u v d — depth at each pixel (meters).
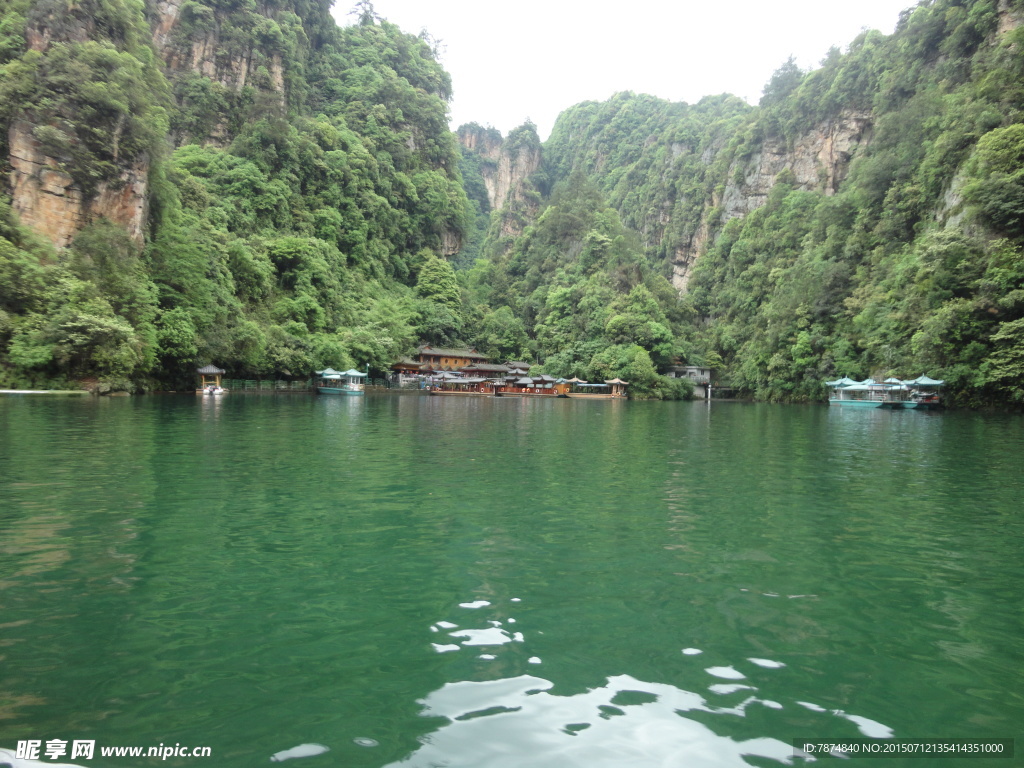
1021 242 49.34
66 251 47.38
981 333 50.06
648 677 5.39
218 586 7.35
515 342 109.31
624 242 115.94
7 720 4.50
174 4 99.44
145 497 11.73
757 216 117.19
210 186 85.69
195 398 46.12
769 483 14.71
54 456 16.20
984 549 9.34
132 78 52.06
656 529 10.27
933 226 63.16
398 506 11.53
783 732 4.58
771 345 83.06
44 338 41.28
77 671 5.27
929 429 32.25
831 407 63.88
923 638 6.27
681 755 4.26
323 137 106.81
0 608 6.56
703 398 94.81
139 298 48.28
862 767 4.16
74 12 51.31
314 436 22.64
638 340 94.69
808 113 117.00
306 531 9.74
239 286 72.62
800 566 8.48
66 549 8.57
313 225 97.69
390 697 4.97
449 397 73.06
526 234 139.25
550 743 4.36
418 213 124.44
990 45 68.19
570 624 6.49
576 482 14.41
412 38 145.25
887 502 12.62
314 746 4.29
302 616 6.55
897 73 87.69
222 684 5.12
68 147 48.00
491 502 12.04
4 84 47.28
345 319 87.94
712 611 6.89
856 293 71.00
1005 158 51.66
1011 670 5.62
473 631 6.27
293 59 110.88
